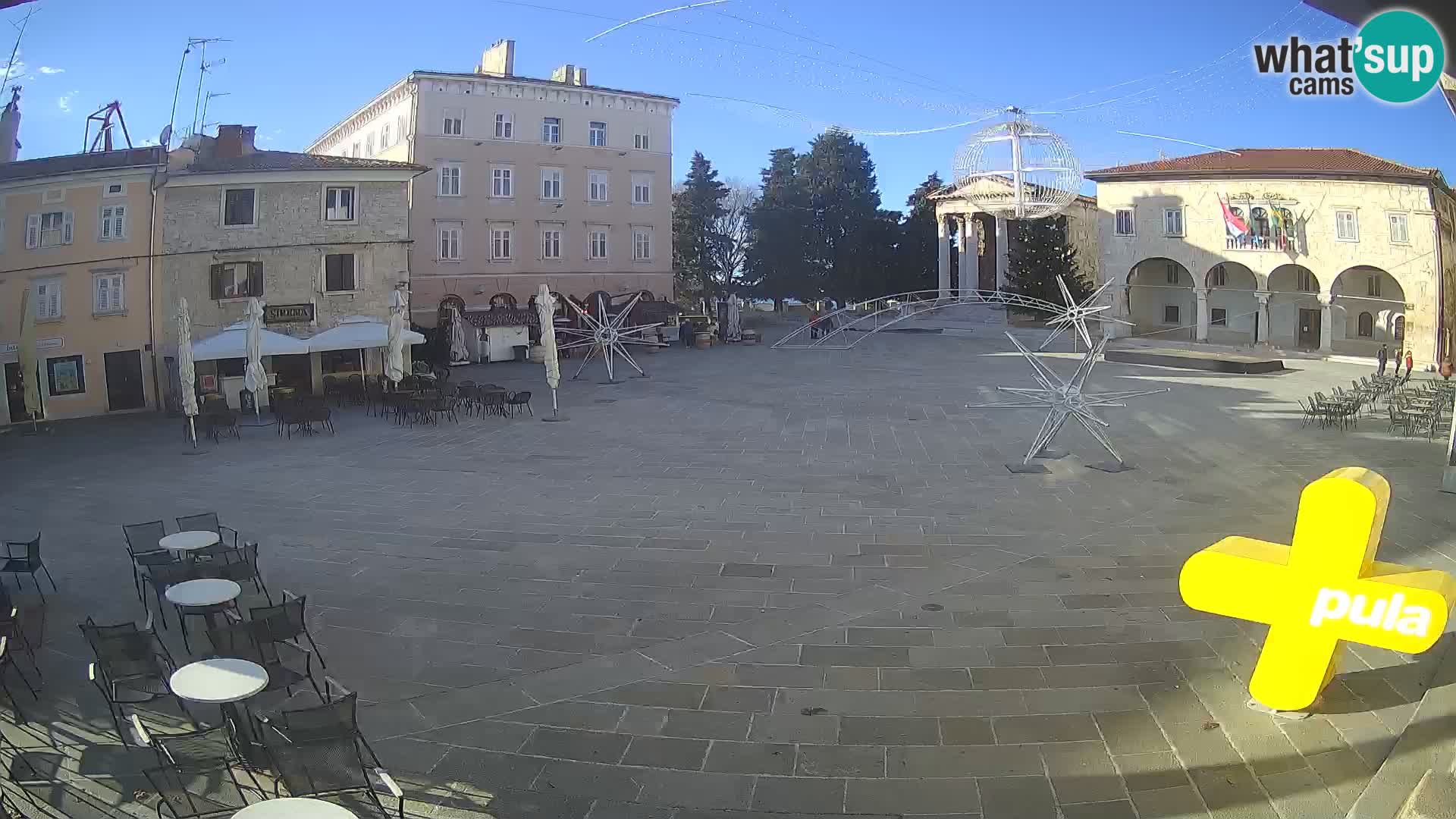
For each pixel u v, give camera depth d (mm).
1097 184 52031
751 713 7758
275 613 8414
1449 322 43344
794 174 78750
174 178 30047
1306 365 41000
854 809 6336
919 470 18219
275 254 31953
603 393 31484
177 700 8078
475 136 48625
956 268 76688
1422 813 5695
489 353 43688
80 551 13016
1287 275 51094
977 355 44875
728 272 81812
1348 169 45750
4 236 27875
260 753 6523
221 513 15266
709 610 10328
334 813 5133
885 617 9977
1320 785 6477
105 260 29375
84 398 29141
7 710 8000
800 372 37781
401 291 29594
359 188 33344
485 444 21781
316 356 32500
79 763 7098
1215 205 48938
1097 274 53125
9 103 34344
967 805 6359
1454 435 15477
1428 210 43344
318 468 19203
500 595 10938
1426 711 7305
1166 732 7293
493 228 49375
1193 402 28281
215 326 31016
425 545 13086
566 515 14820
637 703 7984
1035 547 12688
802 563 12047
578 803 6457
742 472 18234
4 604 9953
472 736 7445
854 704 7898
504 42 52594
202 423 26188
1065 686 8172
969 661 8734
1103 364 40781
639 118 53438
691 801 6469
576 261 51969
